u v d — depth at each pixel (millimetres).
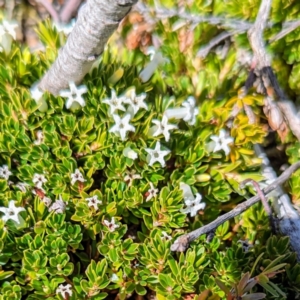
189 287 272
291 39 339
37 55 309
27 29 369
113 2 256
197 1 334
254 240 301
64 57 280
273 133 345
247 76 328
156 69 311
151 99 308
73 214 284
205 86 325
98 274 273
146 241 282
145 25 340
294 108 330
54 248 273
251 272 267
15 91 293
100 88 292
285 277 290
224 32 339
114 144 290
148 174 288
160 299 273
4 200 280
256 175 303
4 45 297
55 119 290
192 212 286
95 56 278
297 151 330
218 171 299
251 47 326
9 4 373
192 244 285
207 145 298
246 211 304
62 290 272
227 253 283
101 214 281
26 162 290
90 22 265
